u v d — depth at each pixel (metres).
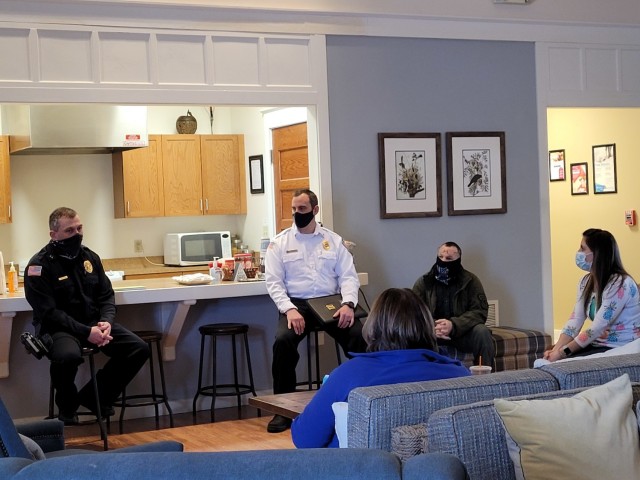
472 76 6.61
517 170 6.75
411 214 6.42
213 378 5.77
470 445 2.39
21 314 5.51
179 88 5.79
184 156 8.40
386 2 6.30
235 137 8.61
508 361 6.03
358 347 5.51
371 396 2.53
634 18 7.07
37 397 5.57
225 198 8.59
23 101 5.45
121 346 5.30
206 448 5.01
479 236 6.65
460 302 5.83
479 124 6.64
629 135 7.82
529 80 6.78
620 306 4.91
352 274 5.67
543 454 2.34
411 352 2.83
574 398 2.48
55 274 5.13
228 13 5.90
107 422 5.68
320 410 2.84
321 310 5.42
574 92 6.90
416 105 6.45
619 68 7.03
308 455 1.73
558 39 6.85
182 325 5.79
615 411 2.45
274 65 6.04
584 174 8.33
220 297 5.73
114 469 1.71
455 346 5.85
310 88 6.13
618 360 2.92
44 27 5.48
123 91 5.66
